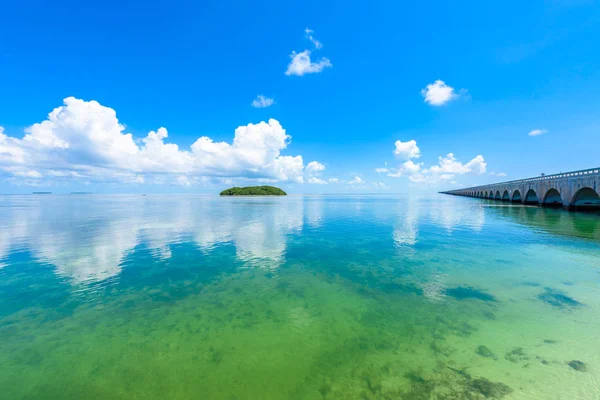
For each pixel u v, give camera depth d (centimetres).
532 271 1114
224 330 687
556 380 487
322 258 1375
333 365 540
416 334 654
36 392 481
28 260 1368
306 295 909
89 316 772
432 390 465
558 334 643
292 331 676
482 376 500
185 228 2412
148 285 1019
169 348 609
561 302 821
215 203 7125
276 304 841
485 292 907
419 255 1404
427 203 6506
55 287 1004
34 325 723
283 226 2525
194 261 1338
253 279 1073
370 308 803
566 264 1204
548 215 3030
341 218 3175
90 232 2200
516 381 485
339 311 786
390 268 1191
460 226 2386
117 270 1204
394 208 4806
